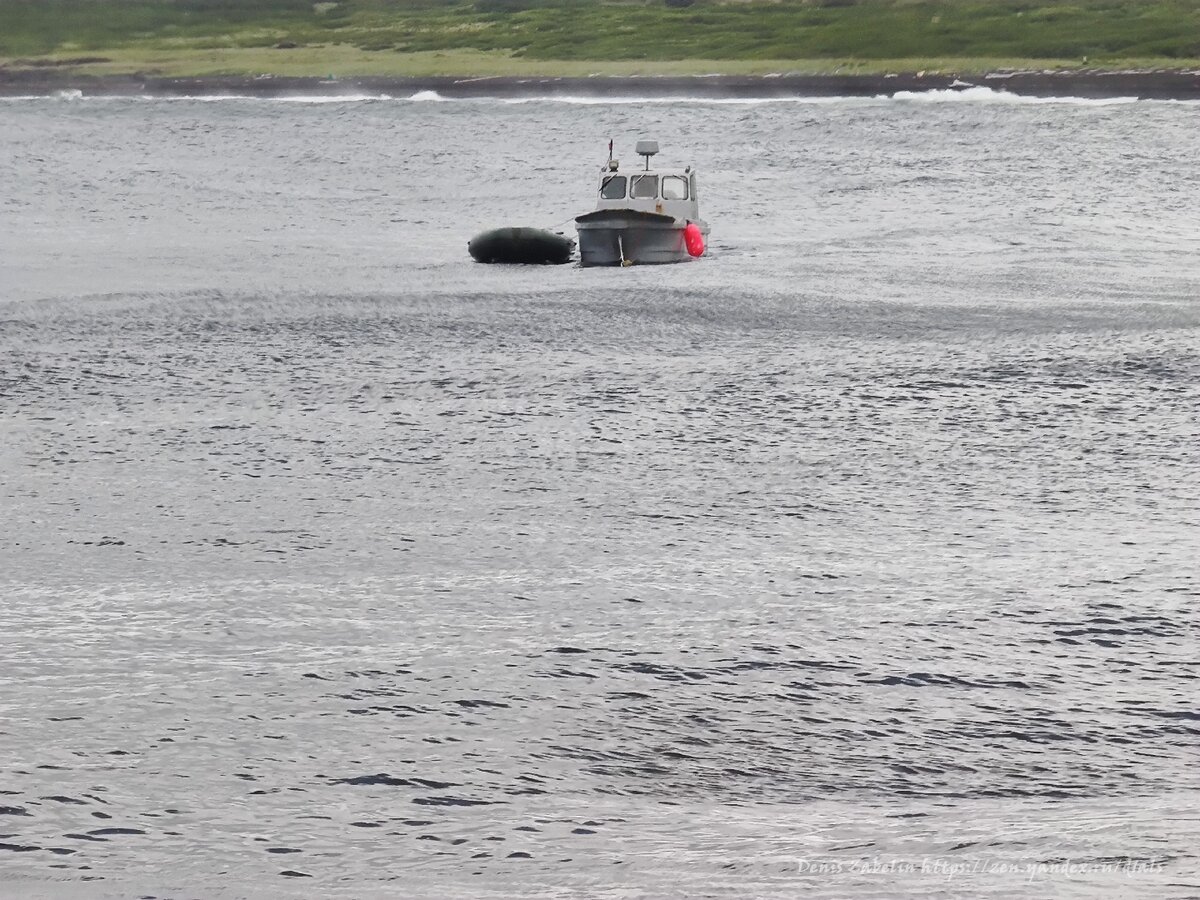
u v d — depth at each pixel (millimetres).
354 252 164375
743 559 52906
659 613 46406
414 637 43938
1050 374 87312
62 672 40688
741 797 32500
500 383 86500
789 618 45844
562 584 49719
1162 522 57656
